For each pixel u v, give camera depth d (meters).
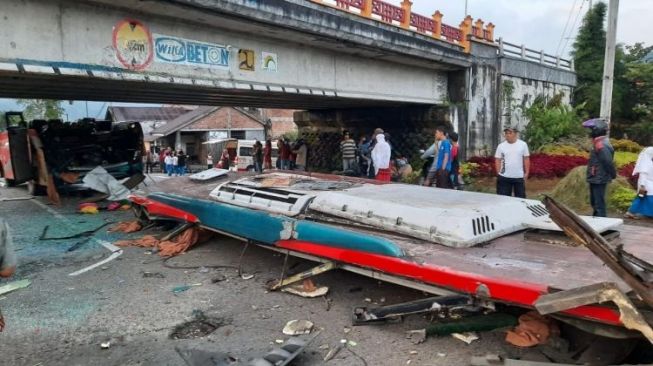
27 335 4.36
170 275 5.93
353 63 14.50
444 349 3.83
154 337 4.28
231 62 11.07
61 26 8.10
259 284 5.50
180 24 9.88
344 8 12.38
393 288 5.17
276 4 10.34
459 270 3.64
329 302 4.88
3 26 7.47
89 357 3.94
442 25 16.16
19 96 15.56
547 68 22.86
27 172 12.84
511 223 4.70
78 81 9.91
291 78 12.68
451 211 4.50
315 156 21.80
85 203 11.50
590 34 27.89
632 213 8.86
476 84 18.19
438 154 8.99
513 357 3.60
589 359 3.34
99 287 5.58
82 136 13.30
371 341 4.04
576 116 22.45
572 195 10.12
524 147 7.79
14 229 8.82
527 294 3.21
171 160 26.81
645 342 3.24
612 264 2.85
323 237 4.71
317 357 3.81
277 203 5.75
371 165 14.24
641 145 23.41
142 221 8.55
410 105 18.08
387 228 4.71
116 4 8.59
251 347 4.02
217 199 6.61
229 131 41.00
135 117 44.94
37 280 5.88
